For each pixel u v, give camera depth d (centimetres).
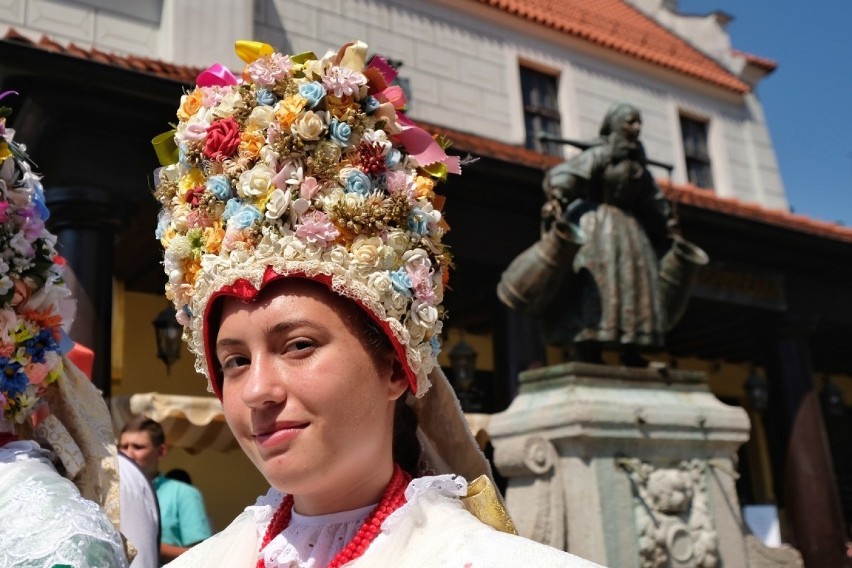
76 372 228
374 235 138
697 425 473
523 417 463
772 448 1001
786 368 994
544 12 1200
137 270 836
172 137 162
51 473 168
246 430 133
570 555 122
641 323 496
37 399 210
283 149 140
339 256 133
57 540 143
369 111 151
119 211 650
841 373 1434
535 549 122
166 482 464
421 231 146
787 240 965
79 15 795
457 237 799
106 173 647
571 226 469
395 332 136
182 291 150
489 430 486
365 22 984
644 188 522
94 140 647
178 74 689
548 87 1159
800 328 1005
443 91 1034
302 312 130
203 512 467
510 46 1114
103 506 215
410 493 136
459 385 829
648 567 434
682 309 527
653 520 444
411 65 1013
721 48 1378
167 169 160
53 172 639
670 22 1418
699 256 506
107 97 624
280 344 131
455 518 131
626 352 511
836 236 1049
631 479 446
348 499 139
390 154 148
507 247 825
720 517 472
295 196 138
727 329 1098
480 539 126
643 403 460
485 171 762
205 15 837
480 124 1055
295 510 148
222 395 145
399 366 142
